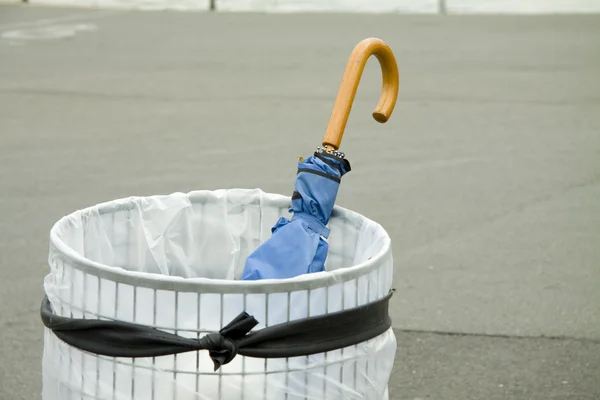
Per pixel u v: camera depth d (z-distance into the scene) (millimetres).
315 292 2150
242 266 2963
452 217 6750
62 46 13305
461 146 8680
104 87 10859
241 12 16875
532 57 12914
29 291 5340
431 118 9664
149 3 17844
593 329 4969
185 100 10320
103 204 2721
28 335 4805
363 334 2234
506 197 7234
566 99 10594
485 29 15172
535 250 6125
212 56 12766
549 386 4363
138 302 2129
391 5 17828
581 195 7332
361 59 2648
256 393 2154
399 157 8266
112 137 8820
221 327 2117
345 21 15883
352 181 7539
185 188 7320
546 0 18172
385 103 2793
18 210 6734
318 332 2154
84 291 2189
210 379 2143
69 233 2580
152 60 12453
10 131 8961
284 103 10219
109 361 2174
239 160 8133
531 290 5469
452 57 12852
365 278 2246
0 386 4320
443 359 4617
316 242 2494
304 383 2178
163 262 2857
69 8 17031
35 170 7723
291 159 8188
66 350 2254
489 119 9672
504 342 4801
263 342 2109
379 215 6762
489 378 4438
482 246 6184
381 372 2346
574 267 5832
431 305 5234
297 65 12250
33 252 5930
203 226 2906
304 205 2572
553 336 4879
